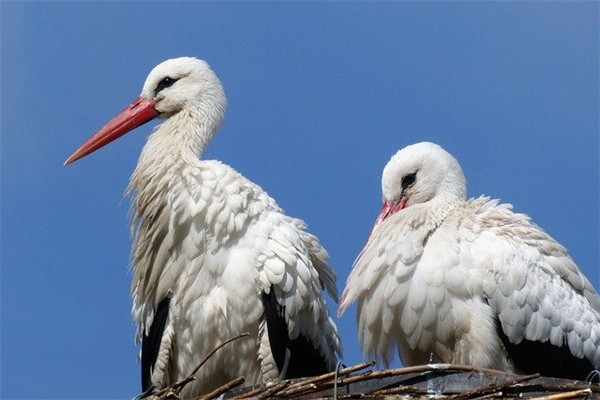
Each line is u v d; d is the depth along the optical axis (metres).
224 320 13.84
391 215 14.40
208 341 13.91
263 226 14.12
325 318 14.47
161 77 15.94
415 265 13.47
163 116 16.05
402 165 14.98
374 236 13.88
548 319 13.52
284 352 13.98
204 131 15.68
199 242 14.02
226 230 13.98
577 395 11.90
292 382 12.62
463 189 14.95
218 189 14.12
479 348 13.34
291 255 14.04
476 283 13.34
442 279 13.34
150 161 14.93
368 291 13.73
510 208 14.16
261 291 13.88
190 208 14.11
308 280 14.09
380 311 13.66
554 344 13.55
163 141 15.16
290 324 14.02
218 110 15.83
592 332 13.73
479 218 13.86
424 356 13.73
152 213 14.52
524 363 13.55
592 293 14.02
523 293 13.40
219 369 13.99
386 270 13.59
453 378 12.40
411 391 12.41
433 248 13.52
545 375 13.63
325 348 14.49
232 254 13.95
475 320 13.34
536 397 12.16
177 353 14.12
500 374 12.36
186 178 14.27
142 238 14.57
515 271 13.41
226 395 12.95
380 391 12.45
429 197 14.91
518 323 13.39
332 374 12.52
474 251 13.45
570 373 13.67
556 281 13.70
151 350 14.24
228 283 13.86
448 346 13.52
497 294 13.35
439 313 13.37
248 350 13.91
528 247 13.70
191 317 13.96
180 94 15.79
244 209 14.09
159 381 14.11
